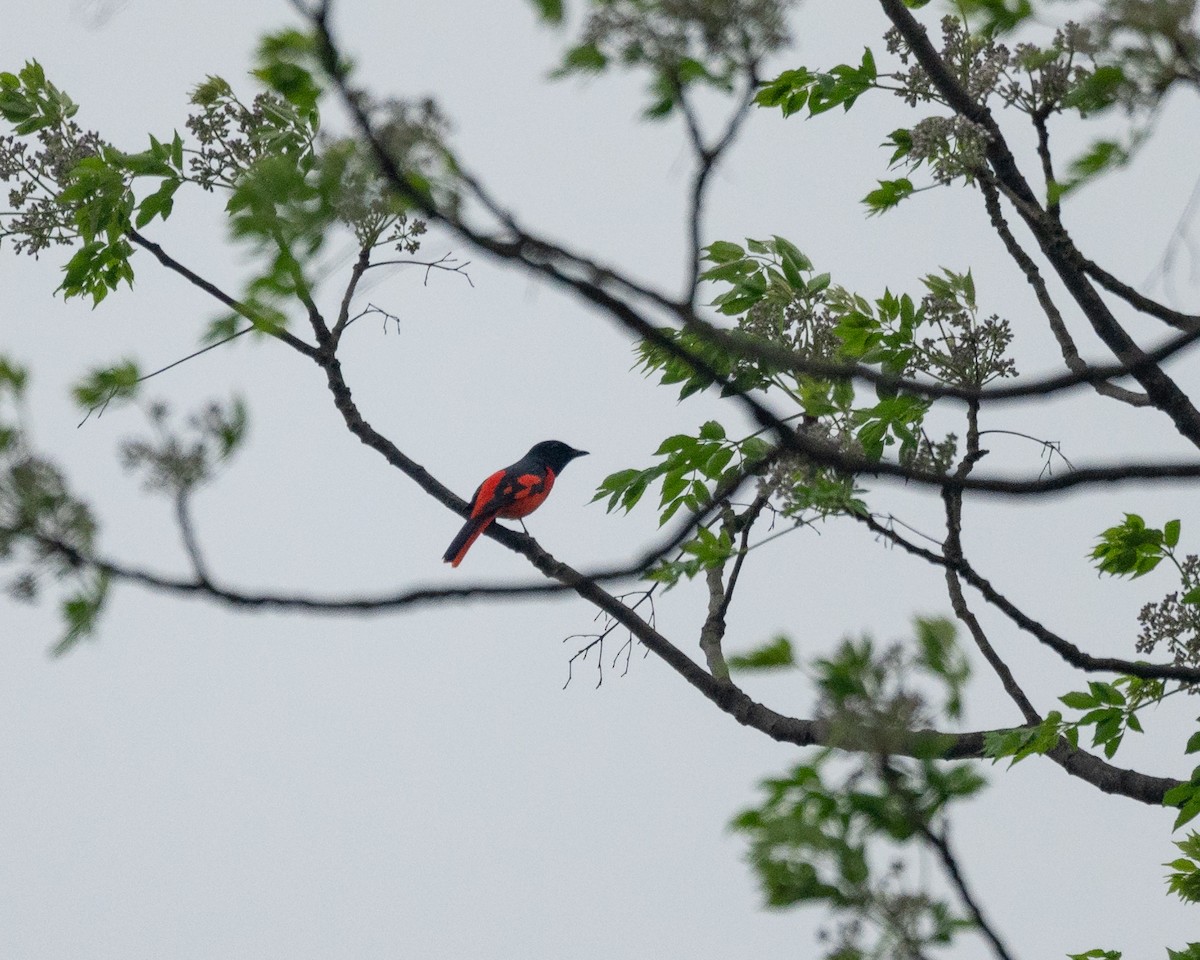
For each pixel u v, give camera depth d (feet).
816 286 45.78
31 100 44.45
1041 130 38.96
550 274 18.78
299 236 17.97
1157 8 22.80
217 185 39.58
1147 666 36.04
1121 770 39.78
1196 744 40.19
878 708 20.98
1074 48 24.13
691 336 42.63
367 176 17.93
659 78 19.15
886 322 43.09
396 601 23.02
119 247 43.09
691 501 45.24
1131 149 25.14
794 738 42.37
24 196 44.04
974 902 21.08
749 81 18.94
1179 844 42.75
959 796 21.29
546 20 18.80
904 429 41.75
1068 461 40.45
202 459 19.58
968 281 44.68
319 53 17.15
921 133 41.78
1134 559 45.44
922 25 42.37
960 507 36.09
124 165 39.47
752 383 42.73
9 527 18.71
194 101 39.42
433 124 17.63
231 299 18.95
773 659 21.21
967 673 21.21
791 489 35.81
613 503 45.62
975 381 42.55
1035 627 35.91
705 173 19.17
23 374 18.95
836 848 21.21
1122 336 40.32
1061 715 39.86
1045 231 39.47
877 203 46.29
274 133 25.91
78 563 19.02
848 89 45.65
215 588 21.30
